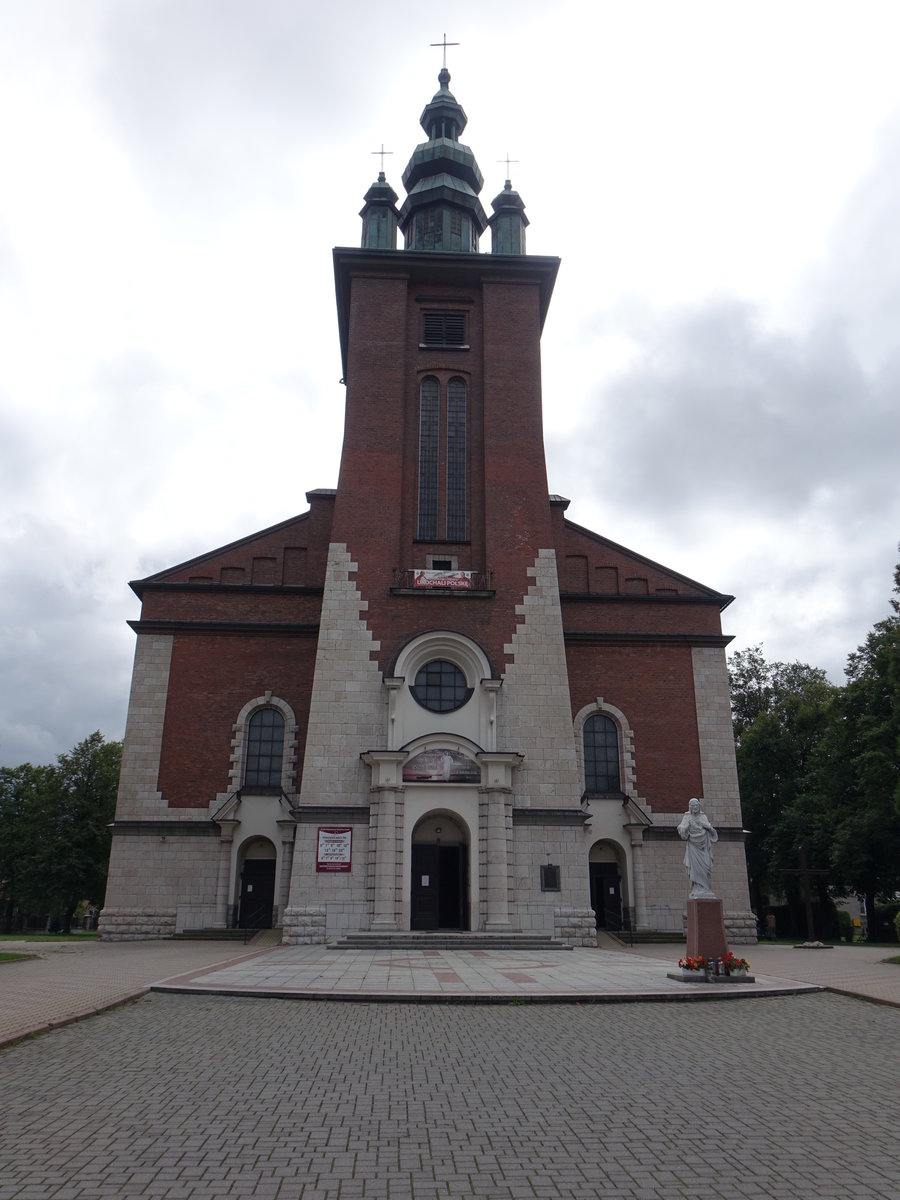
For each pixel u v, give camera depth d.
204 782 36.00
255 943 31.48
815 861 52.09
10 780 66.31
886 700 45.72
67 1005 15.16
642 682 38.84
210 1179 7.11
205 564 39.28
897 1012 15.67
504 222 41.00
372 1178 7.18
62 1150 7.75
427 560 35.75
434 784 31.31
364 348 37.97
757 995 17.59
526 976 20.20
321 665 33.06
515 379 38.00
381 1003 16.41
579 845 31.53
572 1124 8.69
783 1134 8.42
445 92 45.81
